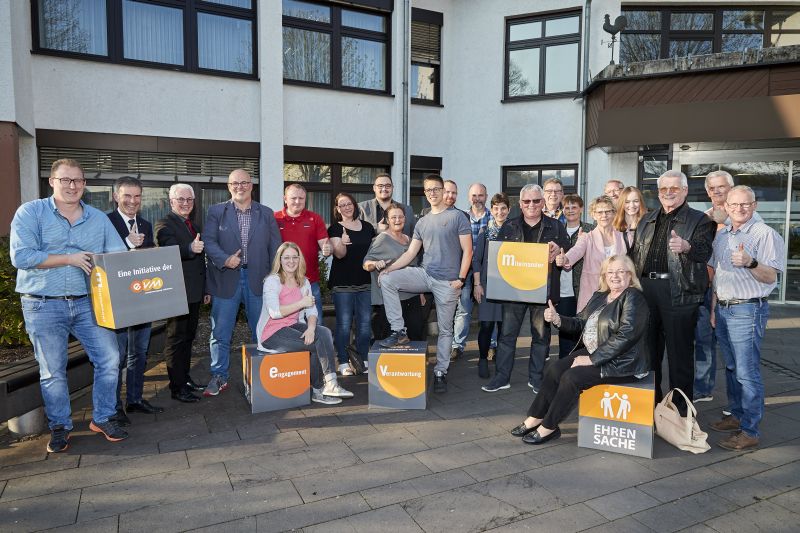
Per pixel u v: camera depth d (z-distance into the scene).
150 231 4.80
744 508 3.12
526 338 7.34
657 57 10.82
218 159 9.33
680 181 4.09
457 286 5.05
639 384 3.81
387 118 10.72
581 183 10.51
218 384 5.02
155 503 3.17
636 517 3.02
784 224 9.59
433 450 3.88
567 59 10.79
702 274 4.06
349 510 3.09
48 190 8.18
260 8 9.27
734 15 10.77
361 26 10.59
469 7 11.34
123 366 4.51
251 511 3.08
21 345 4.92
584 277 4.93
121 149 8.45
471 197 6.28
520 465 3.65
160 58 8.78
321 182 10.36
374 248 5.37
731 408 4.23
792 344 6.85
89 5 8.22
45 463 3.68
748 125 7.84
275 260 4.81
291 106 9.80
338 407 4.74
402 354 4.63
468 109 11.51
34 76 7.79
